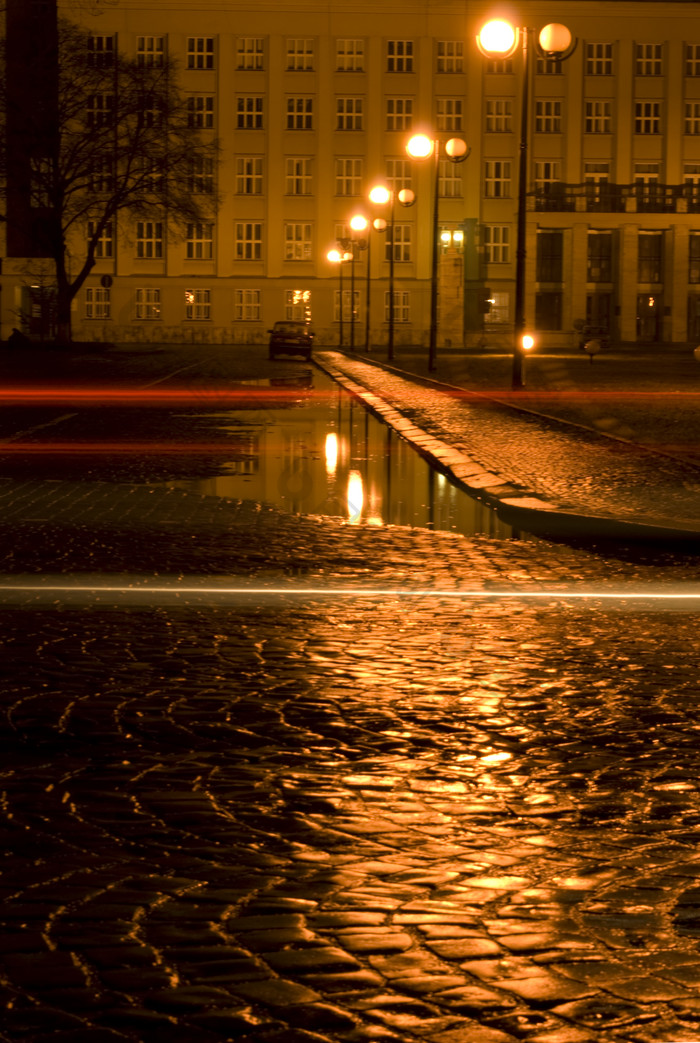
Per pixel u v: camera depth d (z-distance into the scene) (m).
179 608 11.35
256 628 10.59
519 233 41.28
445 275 121.69
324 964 4.54
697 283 123.81
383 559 14.21
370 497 19.53
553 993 4.32
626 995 4.30
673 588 12.70
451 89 123.38
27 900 5.14
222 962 4.55
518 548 15.13
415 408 35.94
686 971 4.50
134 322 123.38
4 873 5.46
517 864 5.62
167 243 122.94
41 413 35.00
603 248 124.12
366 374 57.62
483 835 6.01
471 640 10.28
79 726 7.79
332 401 41.50
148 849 5.77
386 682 8.94
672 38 124.19
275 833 6.00
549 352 97.25
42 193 81.06
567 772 7.02
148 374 58.22
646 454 23.73
